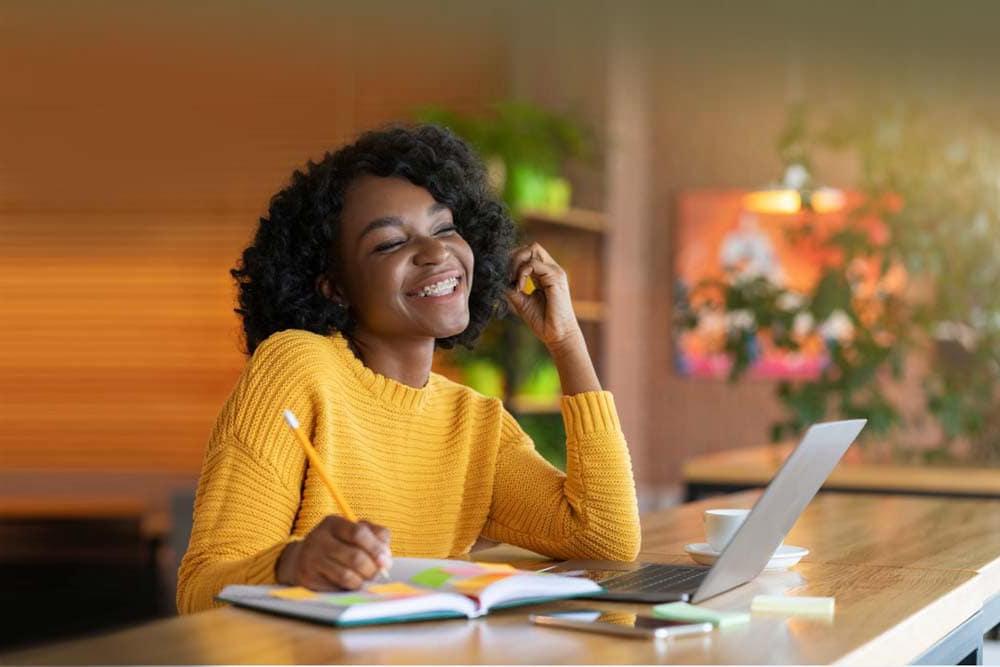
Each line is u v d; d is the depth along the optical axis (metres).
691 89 8.41
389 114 7.64
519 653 1.47
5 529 7.38
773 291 5.75
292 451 2.05
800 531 2.78
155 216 7.87
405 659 1.43
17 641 5.76
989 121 5.54
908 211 5.55
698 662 1.44
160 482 7.50
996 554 2.41
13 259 7.95
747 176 8.39
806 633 1.61
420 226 2.26
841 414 5.67
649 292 8.55
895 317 5.66
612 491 2.32
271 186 7.77
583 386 2.42
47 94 7.93
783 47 7.82
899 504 3.41
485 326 2.53
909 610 1.79
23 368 7.93
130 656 1.44
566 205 6.87
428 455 2.28
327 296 2.31
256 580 1.77
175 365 7.84
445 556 2.31
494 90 7.51
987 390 5.64
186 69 7.83
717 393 8.51
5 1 7.90
